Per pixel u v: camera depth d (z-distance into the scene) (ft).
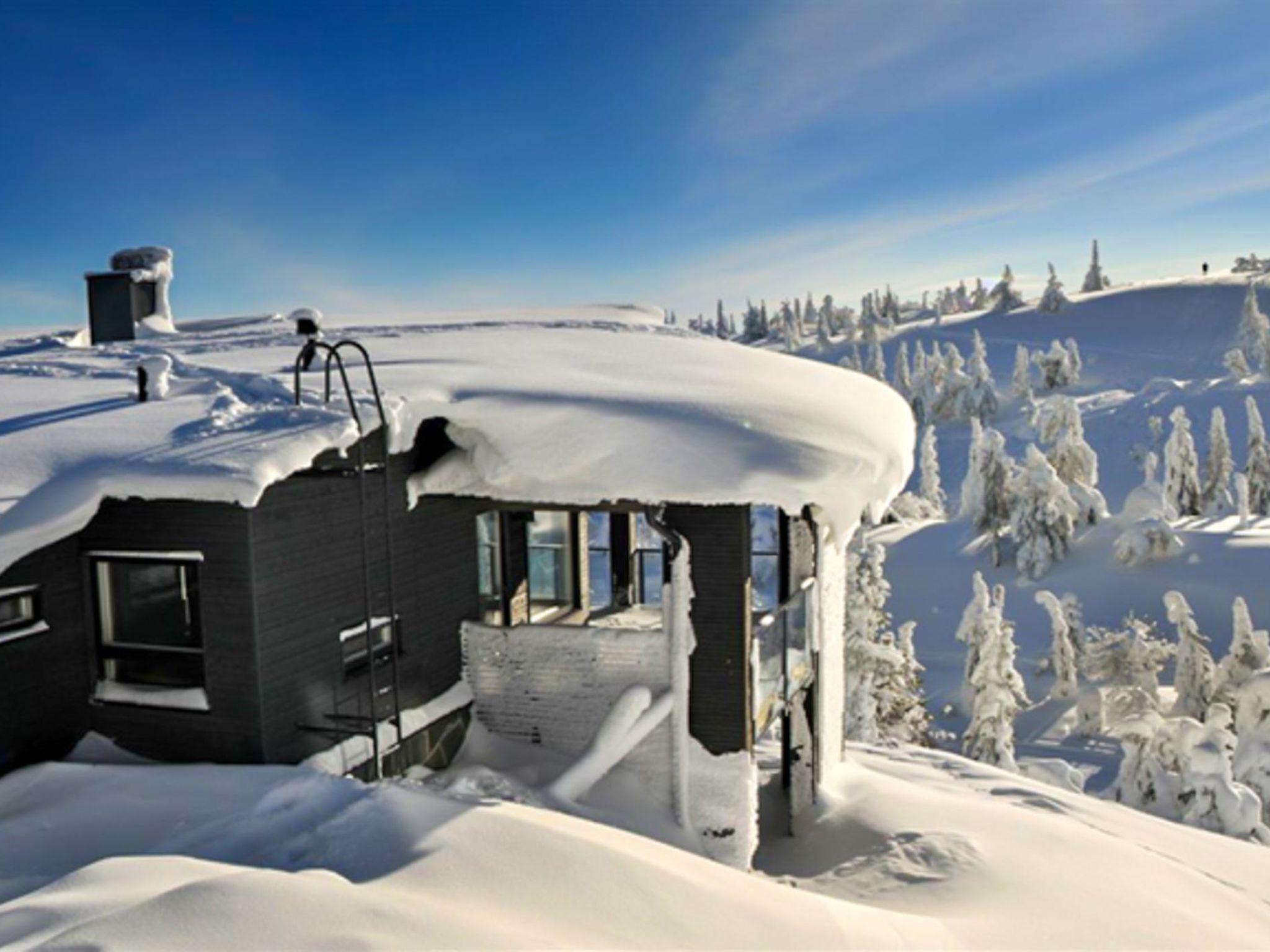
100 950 14.02
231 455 26.66
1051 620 150.92
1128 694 120.57
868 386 46.98
